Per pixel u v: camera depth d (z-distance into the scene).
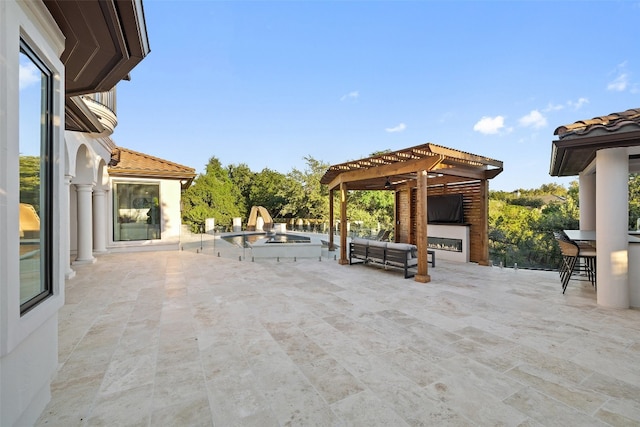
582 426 2.13
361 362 3.09
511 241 13.95
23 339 1.83
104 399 2.47
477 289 6.01
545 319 4.31
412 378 2.78
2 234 1.64
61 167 2.39
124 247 11.89
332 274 7.53
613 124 4.30
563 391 2.57
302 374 2.86
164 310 4.75
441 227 9.91
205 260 9.83
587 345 3.46
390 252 7.43
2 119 1.65
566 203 14.70
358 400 2.46
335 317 4.42
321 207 24.52
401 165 7.30
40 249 2.24
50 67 2.28
